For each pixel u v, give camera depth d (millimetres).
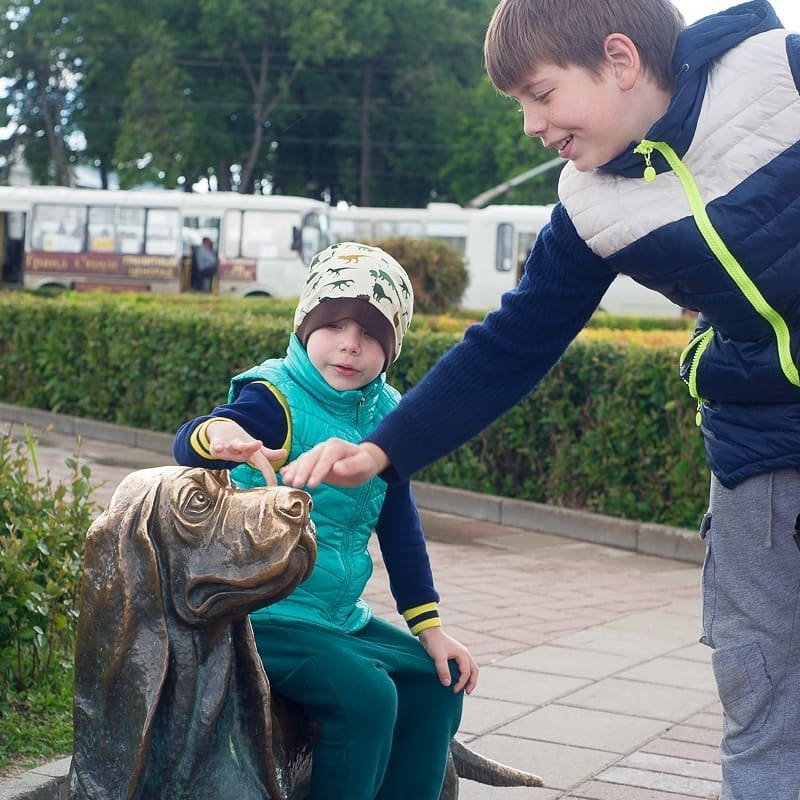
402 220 31750
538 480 9641
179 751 2193
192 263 30141
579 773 4266
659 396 8828
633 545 8703
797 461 2561
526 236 30688
